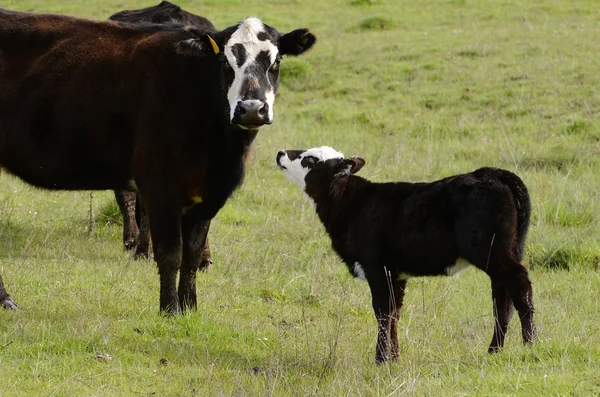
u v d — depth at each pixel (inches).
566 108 1036.5
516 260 454.3
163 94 499.5
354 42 1357.0
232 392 401.7
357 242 478.9
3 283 520.4
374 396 402.0
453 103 1090.1
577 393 382.6
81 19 535.8
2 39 522.0
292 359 458.6
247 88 481.7
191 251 526.0
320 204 497.4
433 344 475.2
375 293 472.7
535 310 524.7
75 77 513.0
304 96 1165.7
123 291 546.9
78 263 596.4
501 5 1556.3
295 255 655.8
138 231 652.1
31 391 392.2
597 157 892.0
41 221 699.4
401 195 474.6
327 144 946.7
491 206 450.0
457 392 391.2
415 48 1300.4
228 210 758.5
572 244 662.5
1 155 527.8
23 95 514.3
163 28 529.7
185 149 499.2
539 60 1195.3
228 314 528.4
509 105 1061.1
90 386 402.9
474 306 555.2
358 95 1149.1
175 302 510.6
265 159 900.0
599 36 1290.6
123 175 523.8
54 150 517.3
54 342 446.6
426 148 943.0
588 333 482.6
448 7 1571.1
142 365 434.3
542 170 866.8
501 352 446.0
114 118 510.3
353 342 491.2
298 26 1445.6
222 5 1569.9
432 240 459.2
